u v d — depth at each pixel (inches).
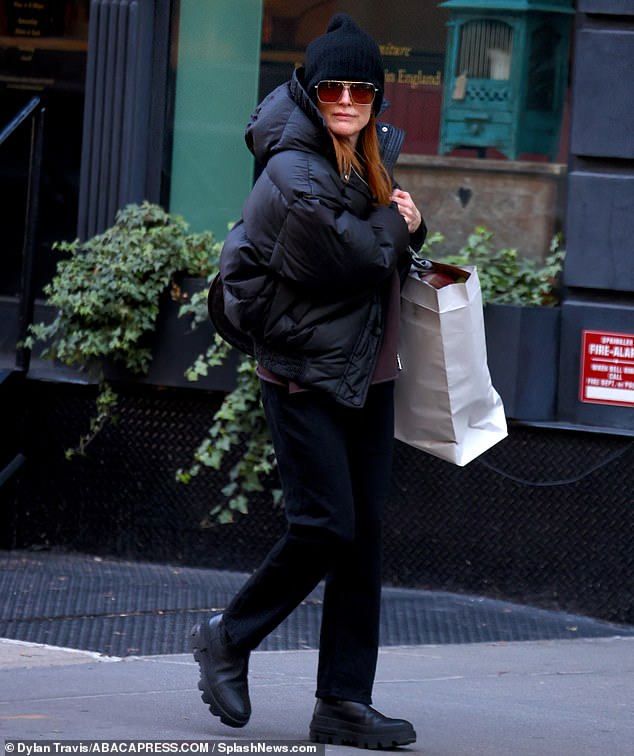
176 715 331.9
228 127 540.4
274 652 413.4
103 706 339.0
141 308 497.0
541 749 312.8
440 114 514.6
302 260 277.4
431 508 486.6
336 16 297.9
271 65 535.8
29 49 593.6
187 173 542.0
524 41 500.1
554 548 473.7
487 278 488.7
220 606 461.1
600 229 473.1
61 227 594.6
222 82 538.3
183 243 503.8
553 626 458.3
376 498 301.0
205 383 496.7
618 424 470.0
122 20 526.0
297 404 290.5
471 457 316.5
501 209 506.9
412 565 490.0
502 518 479.2
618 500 466.6
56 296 502.9
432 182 516.7
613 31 471.2
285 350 288.8
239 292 287.0
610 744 321.7
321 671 307.0
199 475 508.1
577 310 474.3
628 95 470.0
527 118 501.7
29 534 526.3
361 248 277.3
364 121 288.5
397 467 488.1
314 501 289.4
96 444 518.3
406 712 346.0
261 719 330.3
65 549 523.2
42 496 524.4
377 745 301.4
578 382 474.0
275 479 500.4
